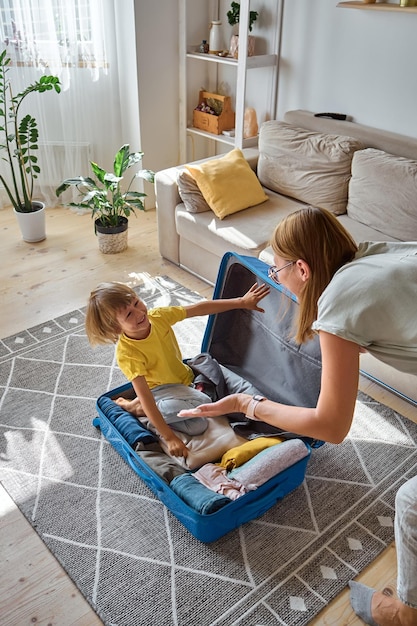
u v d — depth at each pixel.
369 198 2.76
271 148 3.15
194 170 2.96
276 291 2.05
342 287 1.21
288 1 3.22
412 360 1.22
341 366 1.18
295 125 3.28
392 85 2.94
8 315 2.86
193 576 1.68
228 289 2.22
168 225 3.20
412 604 1.36
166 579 1.68
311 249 1.28
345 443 2.15
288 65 3.39
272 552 1.75
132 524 1.84
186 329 2.76
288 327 2.01
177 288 3.08
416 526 1.26
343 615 1.59
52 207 4.03
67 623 1.57
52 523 1.83
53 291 3.05
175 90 3.85
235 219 2.94
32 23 3.46
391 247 1.35
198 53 3.67
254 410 1.45
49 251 3.45
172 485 1.78
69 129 3.81
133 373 1.91
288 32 3.30
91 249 3.48
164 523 1.84
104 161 4.02
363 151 2.83
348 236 1.34
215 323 2.29
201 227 2.94
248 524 1.84
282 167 3.10
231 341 2.30
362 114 3.14
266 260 2.62
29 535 1.80
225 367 2.27
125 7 3.44
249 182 3.06
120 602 1.62
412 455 2.11
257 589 1.65
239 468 1.85
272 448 1.87
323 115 3.22
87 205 3.32
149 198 4.02
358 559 1.74
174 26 3.63
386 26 2.84
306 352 1.97
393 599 1.49
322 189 2.96
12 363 2.53
